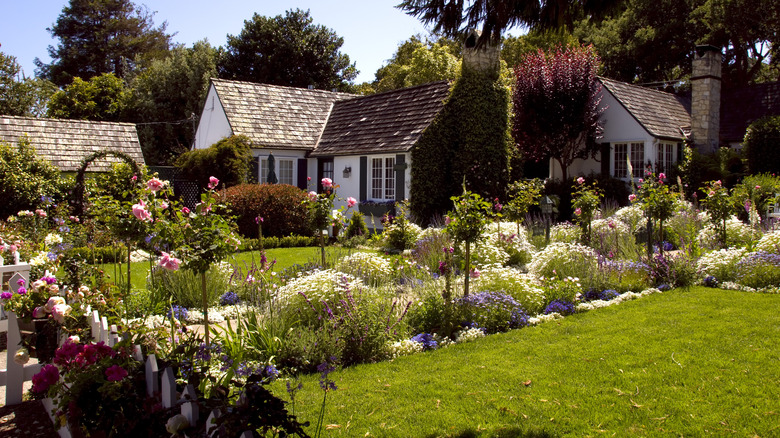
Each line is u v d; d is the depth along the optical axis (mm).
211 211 5328
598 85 23469
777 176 19750
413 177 18469
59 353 3652
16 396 4805
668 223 12961
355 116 22844
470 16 4863
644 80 36312
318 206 9836
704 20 31484
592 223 13688
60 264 6090
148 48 52312
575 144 24188
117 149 22828
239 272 8977
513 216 15211
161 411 2949
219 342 5348
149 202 5906
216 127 23453
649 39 33594
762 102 27469
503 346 6168
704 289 8875
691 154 23344
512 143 20750
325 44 42469
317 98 25531
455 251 7723
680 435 3971
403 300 7555
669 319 6992
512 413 4414
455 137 19391
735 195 16094
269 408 2719
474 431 4137
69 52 50094
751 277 8922
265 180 21828
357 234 16547
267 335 5820
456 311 6891
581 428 4137
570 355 5734
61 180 17875
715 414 4258
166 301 7824
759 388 4691
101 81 42375
